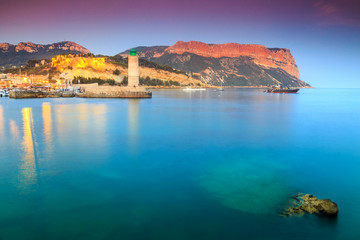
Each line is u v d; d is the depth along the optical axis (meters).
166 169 22.77
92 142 33.22
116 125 47.09
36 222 14.09
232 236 12.76
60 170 22.38
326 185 19.16
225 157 26.61
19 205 15.98
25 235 12.96
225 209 15.32
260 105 103.81
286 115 67.38
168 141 34.16
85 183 19.44
